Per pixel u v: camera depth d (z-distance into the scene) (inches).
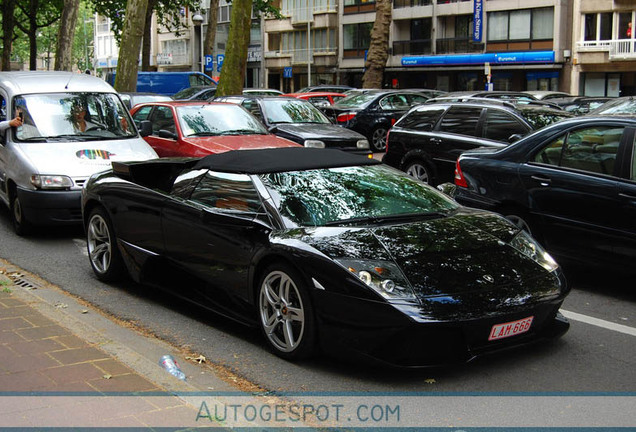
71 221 347.9
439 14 1932.8
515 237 201.8
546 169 277.0
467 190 301.4
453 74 1950.1
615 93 1638.8
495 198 289.9
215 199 219.3
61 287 267.4
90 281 276.2
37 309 215.6
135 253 248.2
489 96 714.8
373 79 1408.7
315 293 176.7
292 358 186.9
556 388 171.3
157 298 253.1
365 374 180.2
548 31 1706.4
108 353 176.6
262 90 1013.8
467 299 170.2
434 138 450.9
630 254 250.4
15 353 175.9
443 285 172.1
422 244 185.6
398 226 195.0
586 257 264.1
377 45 1398.9
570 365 186.9
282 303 188.4
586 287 272.8
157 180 269.3
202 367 183.6
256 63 2588.6
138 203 245.6
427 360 167.8
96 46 3774.6
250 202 207.8
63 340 186.2
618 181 253.8
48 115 385.1
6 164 365.7
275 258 191.2
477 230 200.1
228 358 192.2
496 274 180.2
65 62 965.2
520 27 1758.1
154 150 427.8
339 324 173.3
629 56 1567.4
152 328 219.0
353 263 174.7
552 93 840.9
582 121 272.7
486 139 425.4
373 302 167.2
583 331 217.0
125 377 160.6
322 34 2308.1
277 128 549.6
